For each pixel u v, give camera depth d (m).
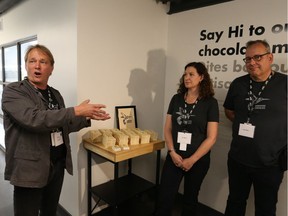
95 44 1.94
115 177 1.88
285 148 1.52
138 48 2.31
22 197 1.35
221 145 2.23
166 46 2.62
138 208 2.26
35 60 1.36
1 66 3.88
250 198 2.04
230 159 1.77
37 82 1.40
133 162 2.48
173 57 2.58
